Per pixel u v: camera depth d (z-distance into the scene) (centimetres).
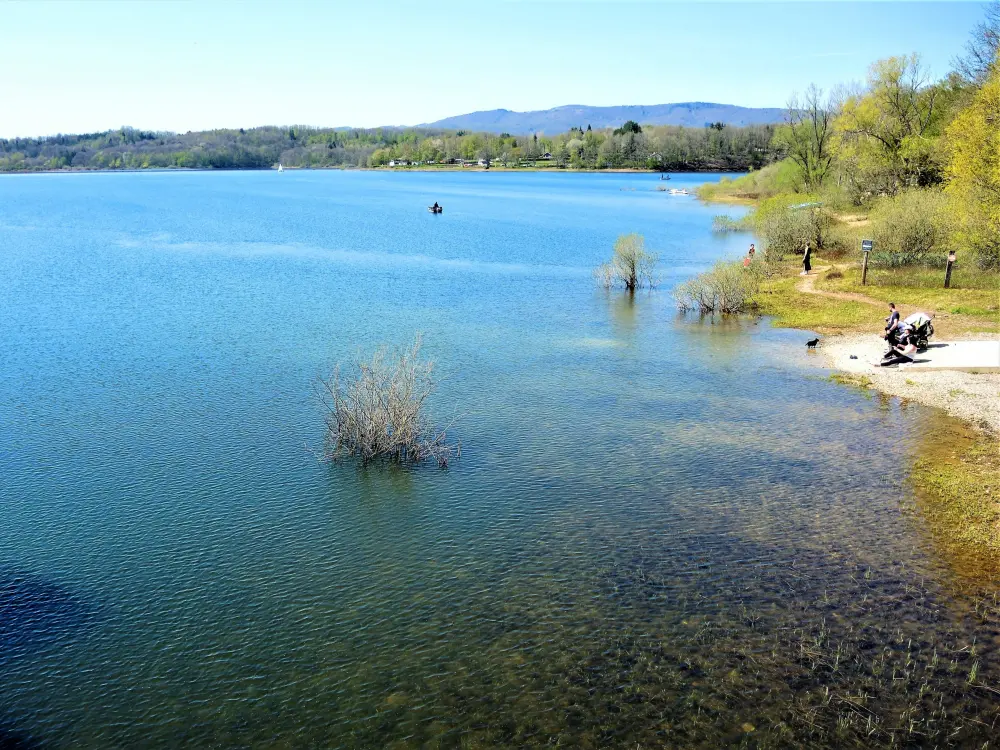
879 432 1822
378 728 929
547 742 898
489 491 1564
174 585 1244
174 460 1733
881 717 925
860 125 6391
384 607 1178
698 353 2602
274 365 2503
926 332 2408
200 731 932
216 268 4762
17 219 8812
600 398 2138
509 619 1137
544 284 4144
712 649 1053
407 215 9212
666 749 882
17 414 2033
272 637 1110
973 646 1047
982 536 1329
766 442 1789
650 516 1447
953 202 3566
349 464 1708
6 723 949
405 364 2050
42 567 1298
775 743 888
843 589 1188
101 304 3572
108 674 1035
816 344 2630
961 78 5797
